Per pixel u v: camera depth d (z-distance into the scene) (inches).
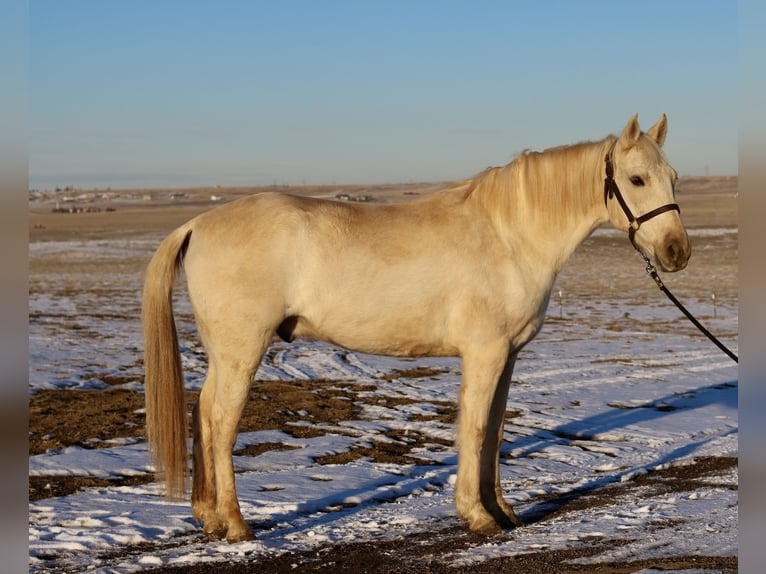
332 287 202.5
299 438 334.3
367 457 301.3
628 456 307.0
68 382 453.4
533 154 217.3
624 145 208.5
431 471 280.4
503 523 216.1
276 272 199.3
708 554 180.4
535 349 602.9
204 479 210.1
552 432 353.7
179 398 205.3
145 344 207.0
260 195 210.8
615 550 186.7
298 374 498.6
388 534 207.3
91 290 1112.8
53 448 308.5
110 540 201.3
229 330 199.3
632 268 1407.5
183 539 205.2
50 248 2069.4
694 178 6309.1
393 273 203.5
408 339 208.5
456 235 207.8
